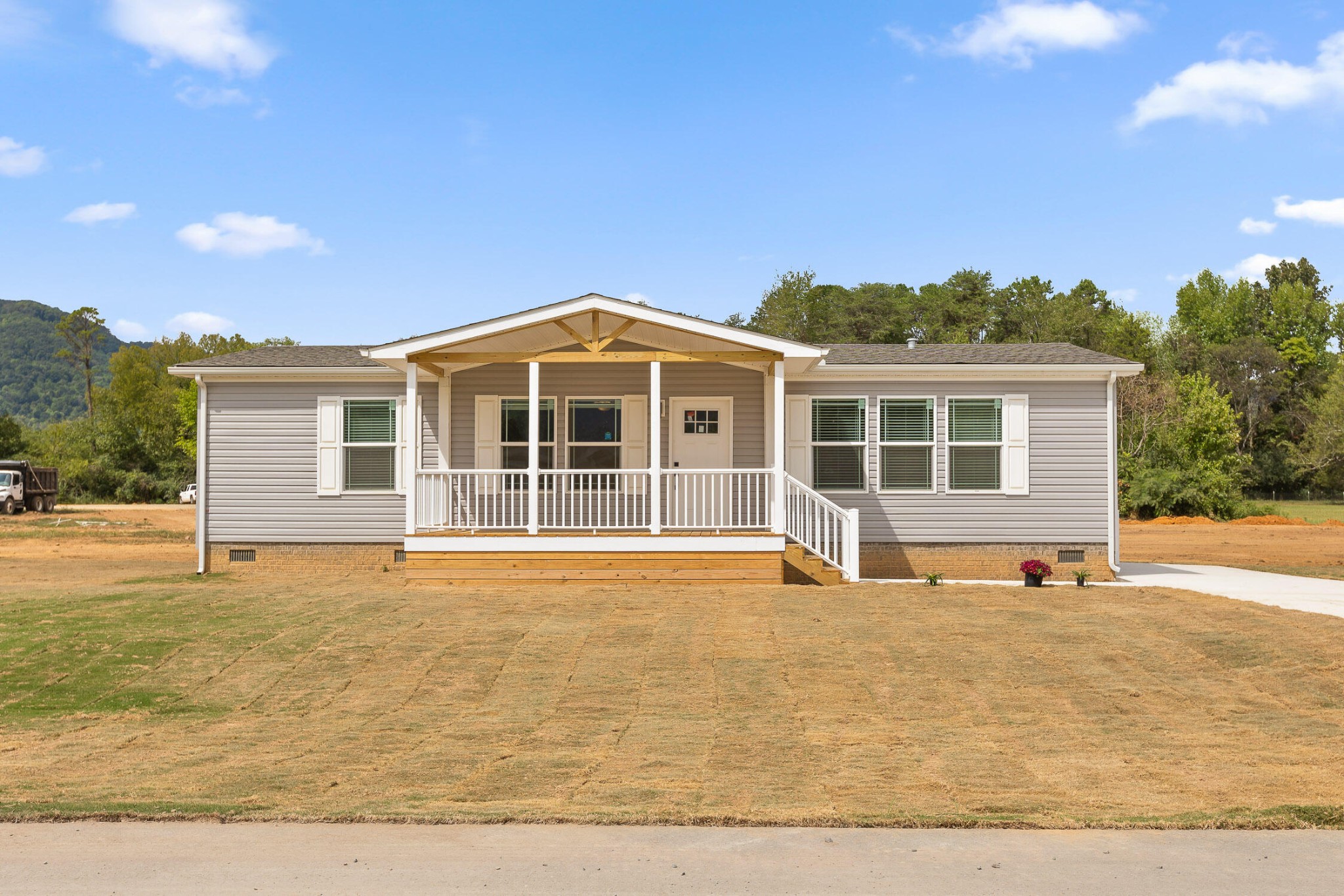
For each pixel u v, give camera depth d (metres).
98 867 5.32
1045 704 9.69
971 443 18.39
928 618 13.30
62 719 9.36
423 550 16.06
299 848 5.63
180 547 31.50
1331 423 60.16
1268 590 16.27
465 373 18.77
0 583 19.72
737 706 9.58
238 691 10.30
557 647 11.85
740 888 5.02
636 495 17.47
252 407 18.80
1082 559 18.25
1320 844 5.73
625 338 18.53
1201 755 7.99
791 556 16.20
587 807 6.41
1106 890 5.01
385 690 10.28
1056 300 69.19
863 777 7.33
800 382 18.50
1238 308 88.12
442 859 5.44
